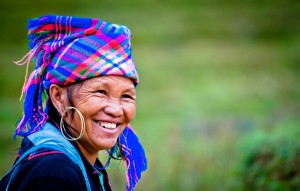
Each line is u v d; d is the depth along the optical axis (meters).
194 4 86.19
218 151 14.09
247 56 60.03
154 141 17.89
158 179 11.98
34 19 3.51
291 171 8.18
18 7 81.31
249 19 79.56
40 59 3.55
